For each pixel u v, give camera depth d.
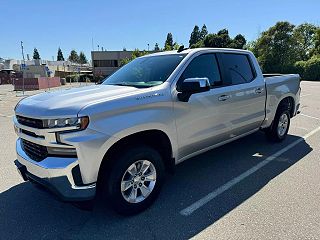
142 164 3.36
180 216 3.33
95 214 3.39
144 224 3.18
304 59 61.03
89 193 2.91
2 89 36.12
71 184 2.85
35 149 3.13
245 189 3.98
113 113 3.00
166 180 4.32
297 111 6.52
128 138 3.25
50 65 77.94
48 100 3.15
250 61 5.14
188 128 3.79
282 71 51.66
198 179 4.34
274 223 3.14
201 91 3.70
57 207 3.58
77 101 3.00
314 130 7.32
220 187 4.06
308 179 4.27
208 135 4.13
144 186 3.43
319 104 12.50
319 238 2.87
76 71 76.31
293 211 3.37
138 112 3.21
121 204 3.20
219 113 4.25
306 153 5.45
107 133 2.93
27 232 3.08
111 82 4.19
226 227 3.09
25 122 3.13
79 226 3.17
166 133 3.52
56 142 2.84
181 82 3.74
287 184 4.11
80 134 2.80
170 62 4.02
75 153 2.82
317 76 42.69
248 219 3.23
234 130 4.66
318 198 3.68
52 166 2.84
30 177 3.16
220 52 4.54
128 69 4.48
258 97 5.06
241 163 4.97
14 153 5.86
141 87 3.61
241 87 4.66
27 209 3.54
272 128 5.87
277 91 5.60
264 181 4.23
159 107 3.40
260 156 5.31
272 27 57.59
